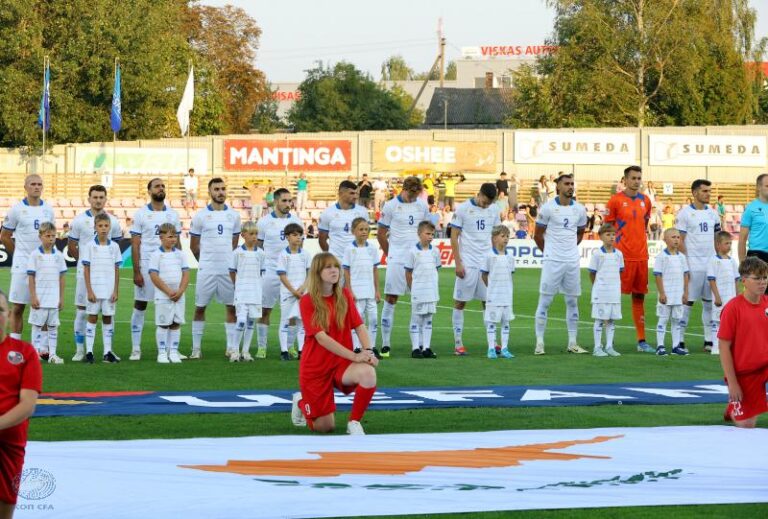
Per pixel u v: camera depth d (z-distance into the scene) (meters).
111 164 48.72
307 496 6.74
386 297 15.71
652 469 7.59
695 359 15.30
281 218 15.62
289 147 49.78
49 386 12.02
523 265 35.22
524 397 11.23
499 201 40.72
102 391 11.62
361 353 9.12
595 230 41.06
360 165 50.62
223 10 80.38
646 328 20.61
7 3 49.88
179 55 61.94
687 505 6.70
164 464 7.55
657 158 52.31
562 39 62.75
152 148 48.69
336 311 9.26
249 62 81.25
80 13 52.00
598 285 15.74
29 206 14.79
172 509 6.38
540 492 6.95
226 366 14.16
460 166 51.38
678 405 10.76
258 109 99.06
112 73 51.72
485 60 121.00
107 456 7.78
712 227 16.47
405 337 18.53
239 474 7.28
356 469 7.49
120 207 44.16
